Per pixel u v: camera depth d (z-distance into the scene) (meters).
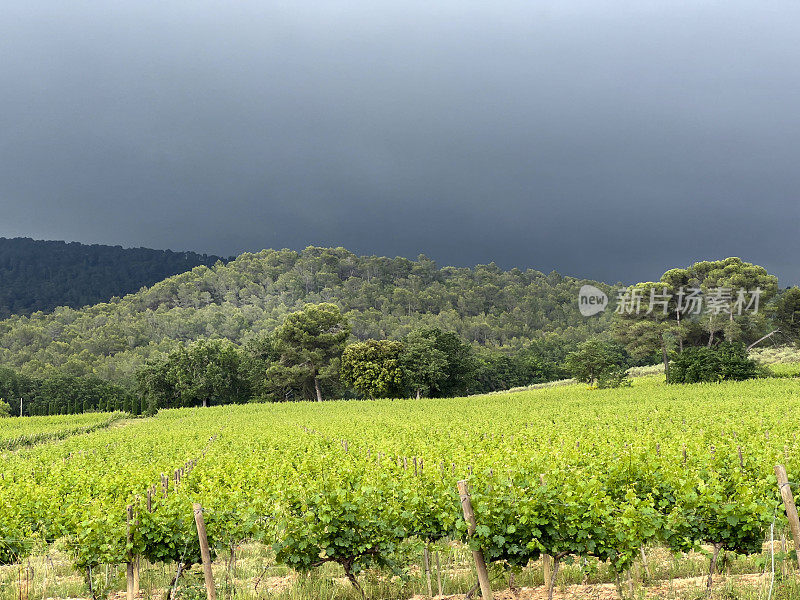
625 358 102.38
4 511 11.91
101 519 10.12
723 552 9.39
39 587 10.58
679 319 66.31
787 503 7.57
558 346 125.50
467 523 8.41
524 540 8.62
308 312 84.44
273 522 9.95
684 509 9.16
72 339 167.62
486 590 8.53
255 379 85.12
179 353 85.88
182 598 9.77
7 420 56.28
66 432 45.88
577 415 33.25
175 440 29.80
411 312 190.62
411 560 10.80
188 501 10.48
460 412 41.09
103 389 101.12
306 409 53.69
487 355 106.50
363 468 13.74
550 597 8.73
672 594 8.72
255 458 18.94
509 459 13.23
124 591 10.70
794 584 8.56
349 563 9.64
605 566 10.12
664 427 25.09
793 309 68.19
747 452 14.13
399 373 70.12
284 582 10.50
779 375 56.41
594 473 11.75
